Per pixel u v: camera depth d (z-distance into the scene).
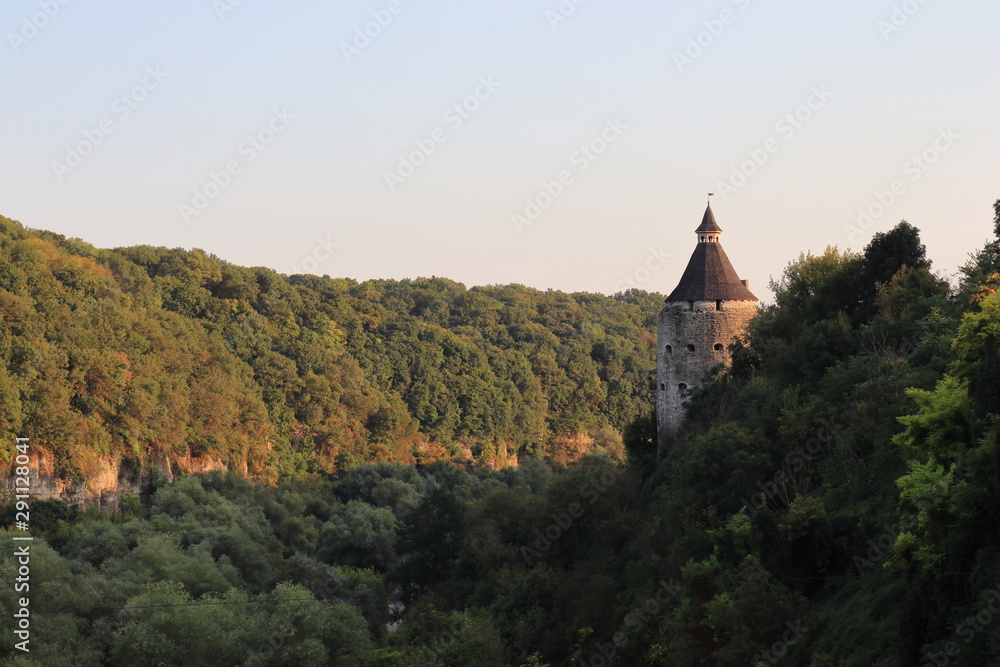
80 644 68.44
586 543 73.31
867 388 53.91
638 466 75.94
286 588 73.44
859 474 49.38
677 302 75.69
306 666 66.38
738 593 42.88
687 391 74.19
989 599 31.75
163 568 81.25
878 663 37.00
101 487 125.81
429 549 84.50
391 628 85.38
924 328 57.56
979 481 34.16
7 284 134.00
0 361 121.88
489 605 68.69
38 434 120.69
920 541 36.94
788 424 55.31
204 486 125.50
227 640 67.19
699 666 44.38
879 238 70.44
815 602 43.97
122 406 133.50
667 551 58.03
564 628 61.88
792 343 69.50
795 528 45.41
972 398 37.62
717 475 55.84
